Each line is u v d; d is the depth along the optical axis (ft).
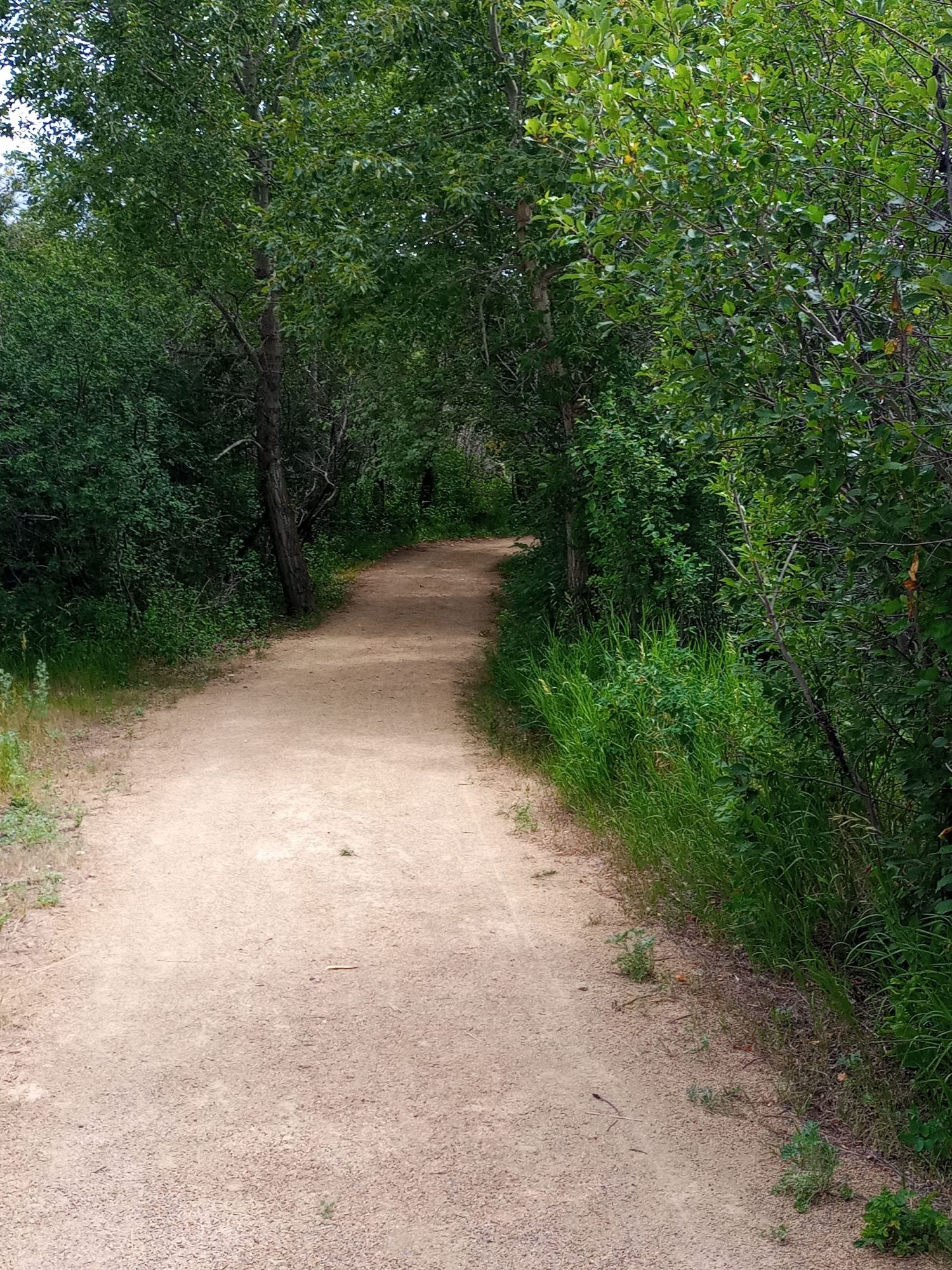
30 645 43.52
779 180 14.23
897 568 13.75
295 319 47.24
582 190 15.69
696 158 13.75
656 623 35.32
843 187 14.82
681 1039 14.33
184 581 58.23
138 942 17.46
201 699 39.19
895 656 14.49
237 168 53.67
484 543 111.96
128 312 51.55
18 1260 10.00
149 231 55.06
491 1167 11.46
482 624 59.93
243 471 67.10
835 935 16.70
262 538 68.23
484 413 52.29
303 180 42.55
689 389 14.97
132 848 22.21
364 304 44.52
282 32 53.11
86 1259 10.02
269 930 18.03
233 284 59.21
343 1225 10.51
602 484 36.58
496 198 41.68
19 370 45.09
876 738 15.87
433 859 21.79
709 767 21.93
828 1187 11.09
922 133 13.52
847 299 13.29
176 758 30.30
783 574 16.55
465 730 34.27
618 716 27.04
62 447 45.85
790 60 15.79
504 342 47.24
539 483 43.32
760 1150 11.82
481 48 41.50
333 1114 12.49
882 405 13.20
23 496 45.91
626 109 14.83
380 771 28.86
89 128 52.47
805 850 17.72
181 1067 13.53
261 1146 11.83
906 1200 10.78
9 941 17.44
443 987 15.87
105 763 29.53
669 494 34.58
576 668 33.04
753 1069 13.58
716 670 27.99
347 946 17.37
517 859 21.85
